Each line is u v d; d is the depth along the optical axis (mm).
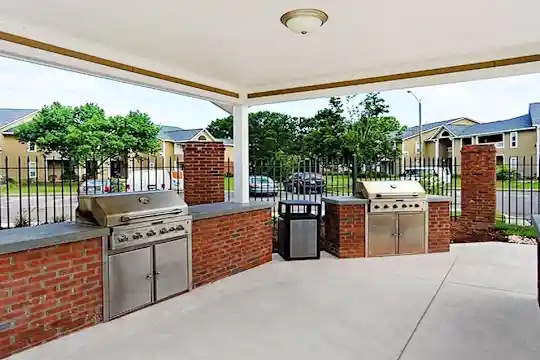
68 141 14914
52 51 4004
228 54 4754
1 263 2936
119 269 3752
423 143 26141
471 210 7746
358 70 5570
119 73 4672
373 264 5691
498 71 4734
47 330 3230
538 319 3672
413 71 5254
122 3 3258
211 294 4430
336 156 20219
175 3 3266
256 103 6617
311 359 2953
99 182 9078
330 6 3340
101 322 3613
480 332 3400
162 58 4910
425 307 3998
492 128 23172
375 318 3721
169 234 4234
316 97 6066
